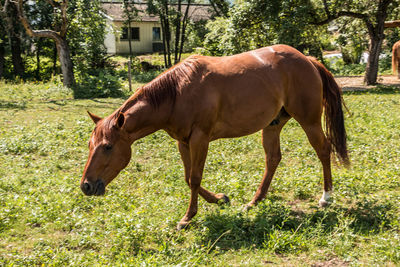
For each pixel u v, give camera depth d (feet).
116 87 63.10
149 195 19.95
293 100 17.37
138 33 140.77
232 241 14.67
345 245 13.75
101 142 14.84
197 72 15.81
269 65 16.81
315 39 71.97
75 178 22.65
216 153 28.19
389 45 102.58
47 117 43.09
